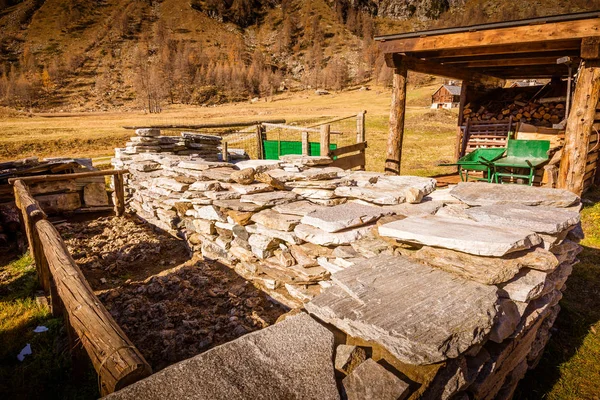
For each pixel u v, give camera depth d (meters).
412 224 3.24
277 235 4.17
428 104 78.56
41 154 26.94
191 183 6.03
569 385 3.15
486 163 8.13
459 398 2.04
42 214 4.38
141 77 143.25
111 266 5.32
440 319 2.05
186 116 70.06
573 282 4.77
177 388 1.49
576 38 5.95
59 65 157.88
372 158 17.25
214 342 3.43
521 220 3.09
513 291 2.55
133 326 3.72
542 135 10.12
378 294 2.35
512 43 6.82
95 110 117.62
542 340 3.30
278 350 1.79
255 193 4.95
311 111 71.75
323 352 1.82
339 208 4.09
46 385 3.05
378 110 66.50
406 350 1.86
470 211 3.47
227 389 1.51
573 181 6.64
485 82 12.71
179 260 5.68
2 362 3.38
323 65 185.25
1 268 5.78
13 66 156.00
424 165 14.58
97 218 8.26
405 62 8.57
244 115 68.12
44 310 4.25
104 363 1.69
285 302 4.03
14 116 75.06
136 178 8.24
